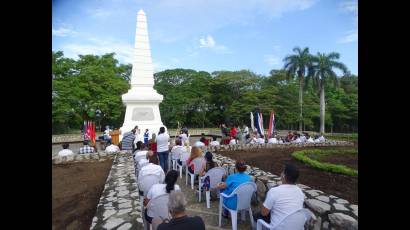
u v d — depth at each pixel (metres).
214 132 31.05
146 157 6.28
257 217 3.73
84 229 4.30
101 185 6.83
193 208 5.40
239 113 33.09
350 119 34.47
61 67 26.20
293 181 3.21
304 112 31.95
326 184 5.40
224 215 4.82
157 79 40.25
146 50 18.00
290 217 3.05
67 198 5.81
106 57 32.09
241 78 35.88
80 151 11.70
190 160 6.86
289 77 31.61
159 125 17.45
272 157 9.84
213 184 5.40
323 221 3.58
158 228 2.43
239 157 9.90
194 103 35.03
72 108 25.52
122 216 3.73
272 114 14.83
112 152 10.77
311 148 13.33
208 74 40.09
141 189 4.79
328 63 29.42
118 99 27.48
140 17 18.02
